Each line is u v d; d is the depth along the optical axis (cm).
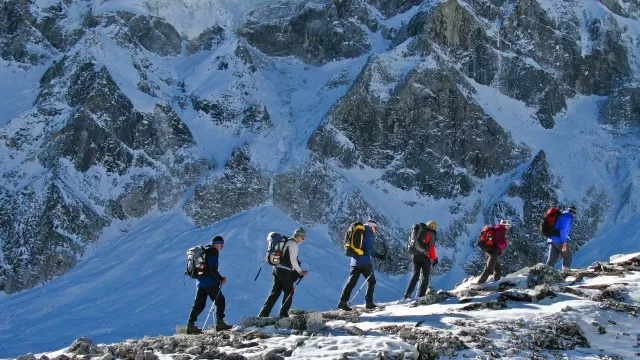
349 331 1006
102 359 892
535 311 1066
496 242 1491
